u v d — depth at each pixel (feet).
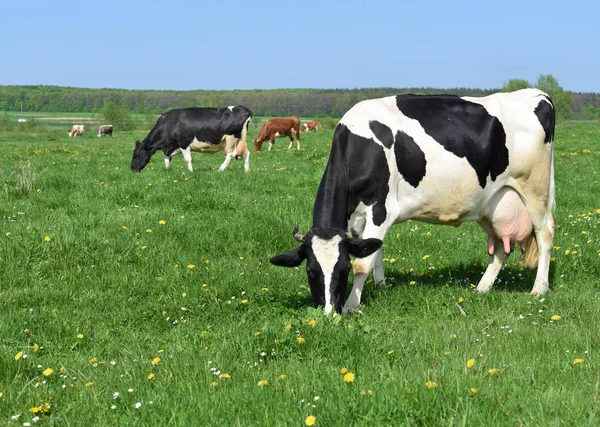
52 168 59.77
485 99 24.40
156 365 15.93
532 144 24.27
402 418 12.08
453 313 20.89
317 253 19.35
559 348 16.62
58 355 17.81
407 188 23.08
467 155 23.20
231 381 14.74
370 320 20.11
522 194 24.73
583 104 437.17
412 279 25.40
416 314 21.13
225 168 62.59
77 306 22.02
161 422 12.35
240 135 61.31
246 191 44.06
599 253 27.32
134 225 31.86
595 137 113.91
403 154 22.59
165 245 28.68
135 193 40.47
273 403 12.99
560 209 39.73
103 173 54.44
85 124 281.13
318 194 22.29
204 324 20.25
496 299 22.49
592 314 19.93
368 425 12.02
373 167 22.20
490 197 24.31
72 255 26.25
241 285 23.67
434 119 23.07
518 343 17.03
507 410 12.46
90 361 16.76
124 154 84.48
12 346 17.95
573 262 26.78
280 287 23.76
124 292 23.50
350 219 23.02
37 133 211.00
